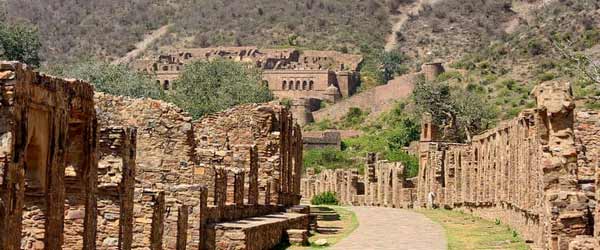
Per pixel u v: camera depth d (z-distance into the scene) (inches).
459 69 7765.8
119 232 1062.4
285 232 1968.5
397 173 4111.7
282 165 2381.9
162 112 1696.6
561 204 1590.8
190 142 1696.6
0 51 3715.6
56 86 845.2
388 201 4183.1
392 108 7859.3
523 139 2144.4
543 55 7037.4
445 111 5629.9
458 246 1955.0
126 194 1085.8
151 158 1691.7
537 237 1807.3
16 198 748.6
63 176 874.1
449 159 3607.3
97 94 1706.4
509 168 2458.2
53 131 842.2
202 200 1544.0
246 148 2063.2
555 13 7436.0
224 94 3934.5
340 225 2640.3
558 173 1678.2
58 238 861.2
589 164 1839.3
